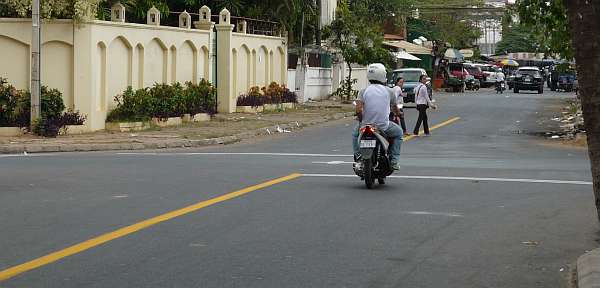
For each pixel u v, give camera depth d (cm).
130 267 928
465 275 921
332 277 898
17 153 2356
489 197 1480
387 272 925
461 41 9744
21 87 2805
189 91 3412
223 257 982
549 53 3177
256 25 4416
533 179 1741
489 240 1111
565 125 3622
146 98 3077
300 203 1382
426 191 1545
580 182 1694
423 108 3069
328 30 5166
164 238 1087
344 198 1444
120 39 3061
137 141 2616
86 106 2850
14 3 2761
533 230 1184
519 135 3130
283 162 2048
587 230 1187
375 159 1567
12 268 918
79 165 1945
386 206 1363
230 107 3891
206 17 3766
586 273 870
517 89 7556
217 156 2225
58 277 881
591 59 861
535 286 881
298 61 4956
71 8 2788
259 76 4319
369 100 1589
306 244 1062
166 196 1441
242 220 1222
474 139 2911
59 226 1163
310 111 4359
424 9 8938
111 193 1475
